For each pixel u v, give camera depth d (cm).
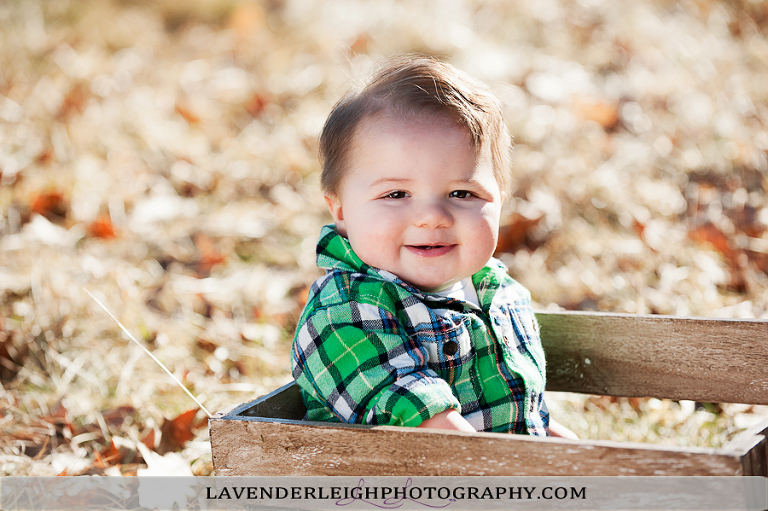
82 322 268
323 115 468
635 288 288
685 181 370
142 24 650
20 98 474
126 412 219
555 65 505
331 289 154
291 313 288
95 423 215
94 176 397
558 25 567
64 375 238
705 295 279
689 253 308
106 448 204
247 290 302
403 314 151
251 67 562
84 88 500
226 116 490
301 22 623
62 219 362
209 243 336
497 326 164
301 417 164
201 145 446
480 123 154
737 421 211
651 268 304
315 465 134
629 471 114
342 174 157
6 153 409
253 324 279
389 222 149
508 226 331
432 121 150
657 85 461
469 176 151
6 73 511
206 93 520
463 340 154
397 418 137
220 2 683
